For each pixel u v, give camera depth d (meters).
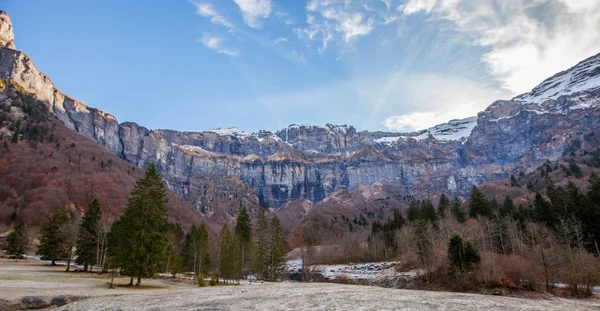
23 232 104.38
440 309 23.94
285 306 25.70
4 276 49.44
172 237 96.56
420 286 69.50
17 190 171.00
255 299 29.64
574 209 77.06
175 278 78.19
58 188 177.75
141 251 49.69
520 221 85.56
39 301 32.88
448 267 64.56
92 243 72.00
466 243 62.03
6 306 30.83
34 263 88.06
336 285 44.81
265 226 99.56
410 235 98.88
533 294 51.03
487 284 55.50
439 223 97.94
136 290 43.31
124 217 55.44
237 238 95.31
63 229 76.69
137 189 53.47
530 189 178.88
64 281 49.56
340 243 157.12
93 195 188.00
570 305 27.61
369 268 103.25
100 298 32.88
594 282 53.44
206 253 94.06
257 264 97.38
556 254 60.44
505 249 76.50
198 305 27.14
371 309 23.97
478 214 91.88
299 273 118.00
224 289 40.22
